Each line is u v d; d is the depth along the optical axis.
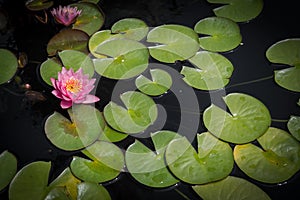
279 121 2.04
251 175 1.94
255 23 2.24
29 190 1.92
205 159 1.96
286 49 2.15
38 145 2.01
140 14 2.29
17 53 2.19
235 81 2.12
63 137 2.00
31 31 2.25
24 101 2.09
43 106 2.08
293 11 2.27
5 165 1.97
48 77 2.11
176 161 1.96
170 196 1.94
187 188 1.94
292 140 1.98
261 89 2.10
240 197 1.91
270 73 2.13
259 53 2.17
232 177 1.93
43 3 2.32
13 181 1.93
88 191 1.92
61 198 1.90
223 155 1.96
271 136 1.99
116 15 2.29
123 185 1.95
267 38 2.21
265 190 1.93
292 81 2.09
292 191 1.93
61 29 2.25
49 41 2.20
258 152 1.96
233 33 2.20
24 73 2.14
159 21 2.27
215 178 1.93
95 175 1.94
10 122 2.06
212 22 2.23
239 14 2.26
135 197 1.94
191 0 2.33
